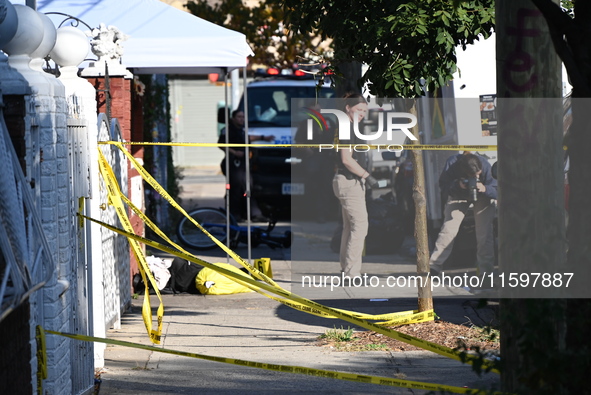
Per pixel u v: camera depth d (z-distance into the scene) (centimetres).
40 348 884
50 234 920
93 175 1260
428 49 1341
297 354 1325
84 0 1889
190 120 6022
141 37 1859
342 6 1415
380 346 1354
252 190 3011
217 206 3503
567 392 657
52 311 920
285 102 3119
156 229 1233
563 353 654
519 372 702
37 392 884
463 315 1530
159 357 1312
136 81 1998
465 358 744
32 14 902
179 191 3428
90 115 1254
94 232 1253
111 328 1516
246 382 1177
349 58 1487
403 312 1517
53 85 941
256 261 1852
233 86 4478
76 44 1222
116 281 1521
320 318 1591
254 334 1470
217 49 1862
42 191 916
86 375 1106
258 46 3453
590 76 672
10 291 696
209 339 1434
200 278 1844
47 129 916
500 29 773
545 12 678
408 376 1193
